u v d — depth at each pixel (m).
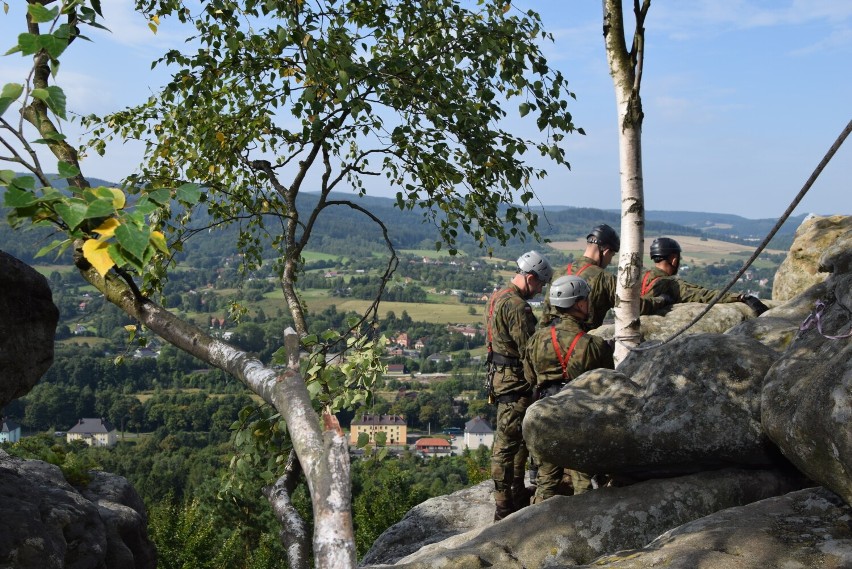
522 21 6.34
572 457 4.39
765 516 3.59
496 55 5.96
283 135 7.16
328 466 1.52
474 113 5.97
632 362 4.94
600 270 6.70
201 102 6.94
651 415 4.33
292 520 2.24
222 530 33.75
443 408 187.88
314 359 4.07
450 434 182.38
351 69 5.74
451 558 4.16
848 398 3.23
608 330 8.12
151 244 1.74
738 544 3.34
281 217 6.96
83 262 2.47
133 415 168.88
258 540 34.25
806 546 3.25
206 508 33.06
